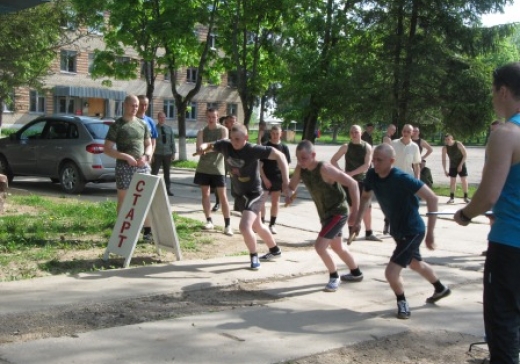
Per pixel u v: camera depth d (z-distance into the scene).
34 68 19.22
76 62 52.66
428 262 8.91
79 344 4.85
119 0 22.84
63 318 5.58
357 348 5.05
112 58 26.17
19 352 4.61
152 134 11.02
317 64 22.11
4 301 5.89
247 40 24.47
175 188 17.80
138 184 7.83
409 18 22.44
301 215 13.34
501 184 3.39
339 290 6.98
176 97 26.58
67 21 18.98
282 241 10.05
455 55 22.53
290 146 50.09
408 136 10.89
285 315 5.91
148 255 8.35
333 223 6.88
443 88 21.70
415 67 21.38
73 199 13.38
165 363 4.51
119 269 7.37
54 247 8.38
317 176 6.73
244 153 7.62
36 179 18.53
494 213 3.57
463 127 22.22
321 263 8.20
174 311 5.97
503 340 3.47
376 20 22.19
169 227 8.02
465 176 17.36
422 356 4.92
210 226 10.50
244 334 5.27
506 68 3.52
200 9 22.78
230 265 7.86
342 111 22.55
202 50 26.38
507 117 3.56
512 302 3.47
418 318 5.97
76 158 14.73
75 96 52.78
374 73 21.86
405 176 5.89
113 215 10.80
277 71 23.77
